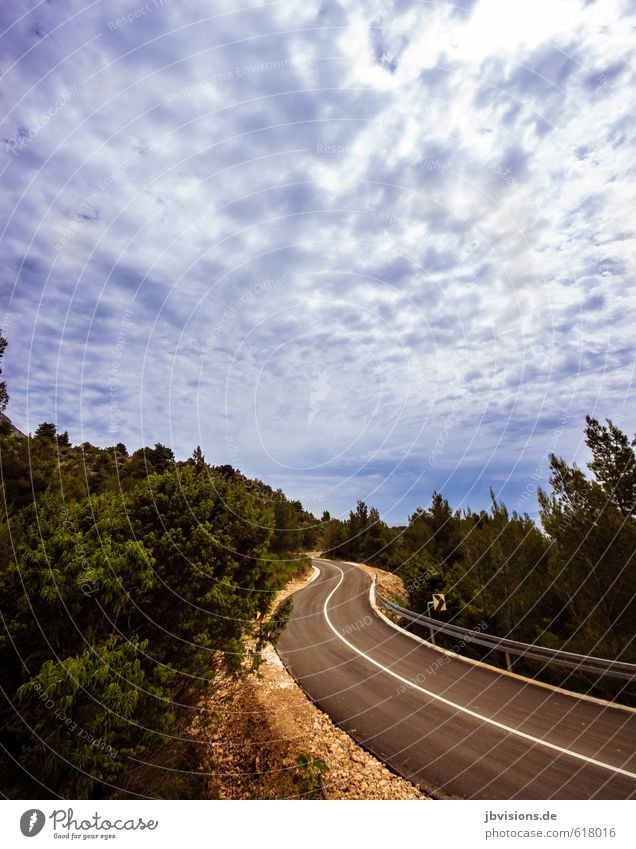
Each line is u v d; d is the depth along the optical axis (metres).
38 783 3.05
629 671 5.68
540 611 8.41
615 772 4.09
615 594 6.42
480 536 10.27
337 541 32.81
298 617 13.73
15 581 3.59
